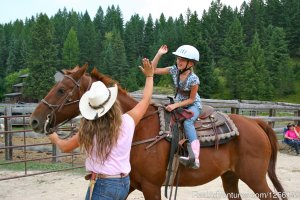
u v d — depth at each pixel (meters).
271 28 90.69
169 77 65.69
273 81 74.62
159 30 114.38
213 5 102.56
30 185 7.59
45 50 64.06
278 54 77.38
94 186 2.95
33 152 11.09
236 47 74.06
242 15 104.12
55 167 9.18
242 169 4.80
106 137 2.88
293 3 97.94
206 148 4.63
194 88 4.52
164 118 4.43
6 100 71.69
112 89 2.98
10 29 121.75
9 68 92.38
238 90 70.06
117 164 2.95
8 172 8.59
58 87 4.27
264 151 4.85
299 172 9.55
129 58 97.12
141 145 4.25
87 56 93.31
